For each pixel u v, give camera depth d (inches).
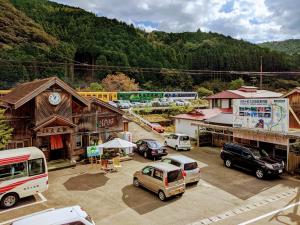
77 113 948.6
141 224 491.2
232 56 4835.1
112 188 668.7
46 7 6318.9
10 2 5359.3
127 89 3284.9
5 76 3152.1
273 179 745.0
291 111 895.1
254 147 836.0
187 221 501.7
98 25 5477.4
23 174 579.8
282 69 4886.8
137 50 4571.9
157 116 1998.0
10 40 3831.2
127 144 798.5
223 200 598.9
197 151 1067.3
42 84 818.2
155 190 610.5
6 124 814.5
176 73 4210.1
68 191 650.8
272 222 498.0
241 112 919.7
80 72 4010.8
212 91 3828.7
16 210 550.9
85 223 368.8
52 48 3823.8
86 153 917.8
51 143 884.0
